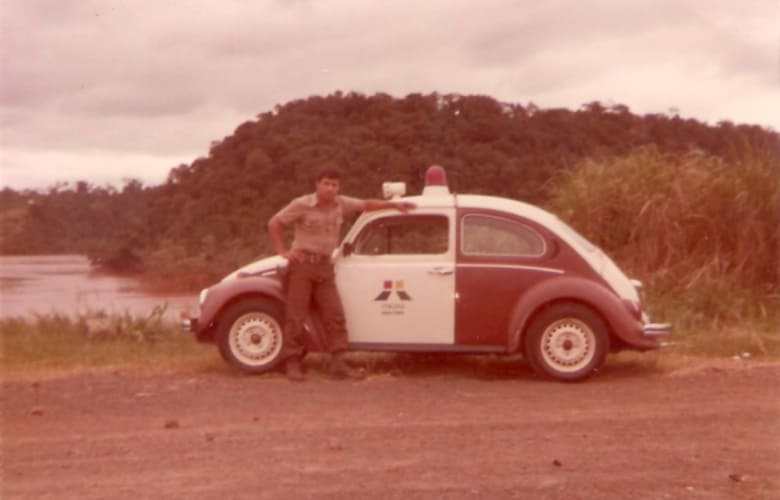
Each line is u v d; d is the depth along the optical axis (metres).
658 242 15.50
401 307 10.31
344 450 7.18
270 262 10.66
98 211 86.25
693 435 7.57
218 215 49.88
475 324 10.23
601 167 16.66
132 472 6.64
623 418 8.24
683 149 17.62
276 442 7.44
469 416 8.39
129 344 13.03
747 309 13.84
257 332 10.47
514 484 6.27
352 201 10.33
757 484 6.26
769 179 15.51
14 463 6.89
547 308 10.16
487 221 10.34
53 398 9.21
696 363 11.00
